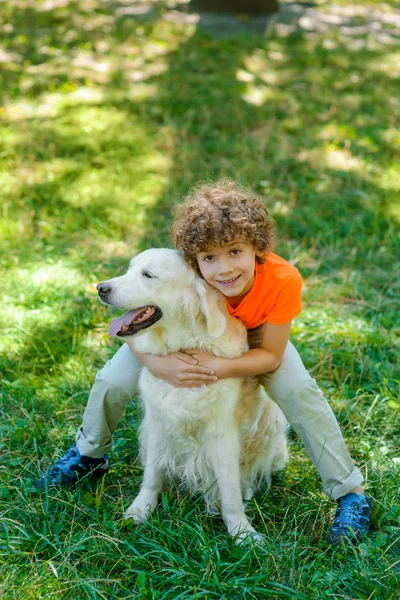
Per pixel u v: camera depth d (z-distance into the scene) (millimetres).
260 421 3166
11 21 10773
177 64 9289
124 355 3100
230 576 2633
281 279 2848
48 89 8203
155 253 2869
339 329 4414
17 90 8016
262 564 2672
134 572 2660
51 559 2676
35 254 5152
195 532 2781
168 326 2877
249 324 2975
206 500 3115
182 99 8047
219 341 2859
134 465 3398
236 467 3004
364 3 13914
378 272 5168
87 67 8977
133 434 3572
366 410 3775
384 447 3463
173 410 2928
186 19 11484
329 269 5203
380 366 4141
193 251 2750
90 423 3137
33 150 6660
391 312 4660
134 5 12102
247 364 2852
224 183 3057
